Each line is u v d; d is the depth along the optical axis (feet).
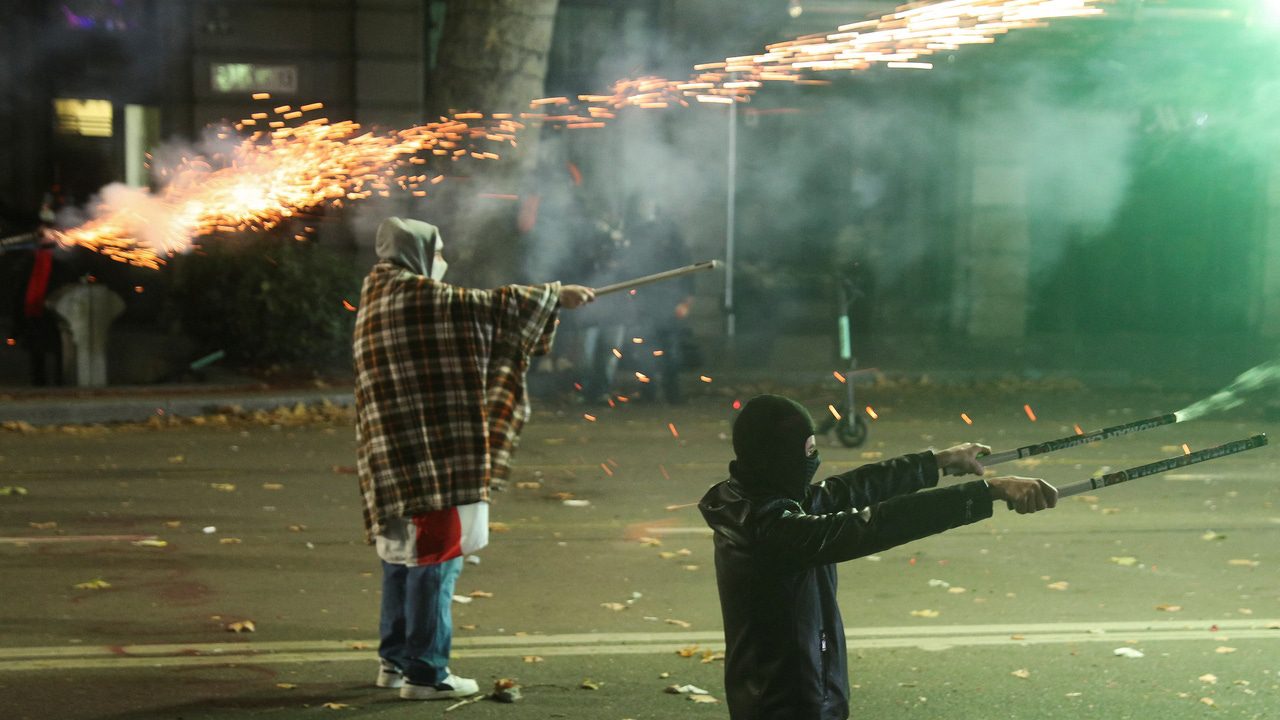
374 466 17.57
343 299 52.75
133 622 21.81
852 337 66.23
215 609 22.66
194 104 60.85
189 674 19.17
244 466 36.73
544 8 52.34
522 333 17.76
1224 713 17.90
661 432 44.47
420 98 62.28
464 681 18.43
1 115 62.90
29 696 18.08
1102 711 17.98
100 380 47.96
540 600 23.67
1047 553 27.58
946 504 11.55
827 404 51.78
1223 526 30.30
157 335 57.26
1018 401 53.72
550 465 37.93
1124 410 51.55
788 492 12.26
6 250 48.80
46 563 25.62
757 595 11.93
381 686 18.63
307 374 52.54
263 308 51.70
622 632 21.74
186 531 28.60
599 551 27.53
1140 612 23.20
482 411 17.48
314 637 21.13
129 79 63.72
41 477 34.58
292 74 61.46
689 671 19.58
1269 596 24.32
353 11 61.52
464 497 17.33
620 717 17.58
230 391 47.96
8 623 21.62
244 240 54.70
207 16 60.64
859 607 23.41
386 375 17.47
